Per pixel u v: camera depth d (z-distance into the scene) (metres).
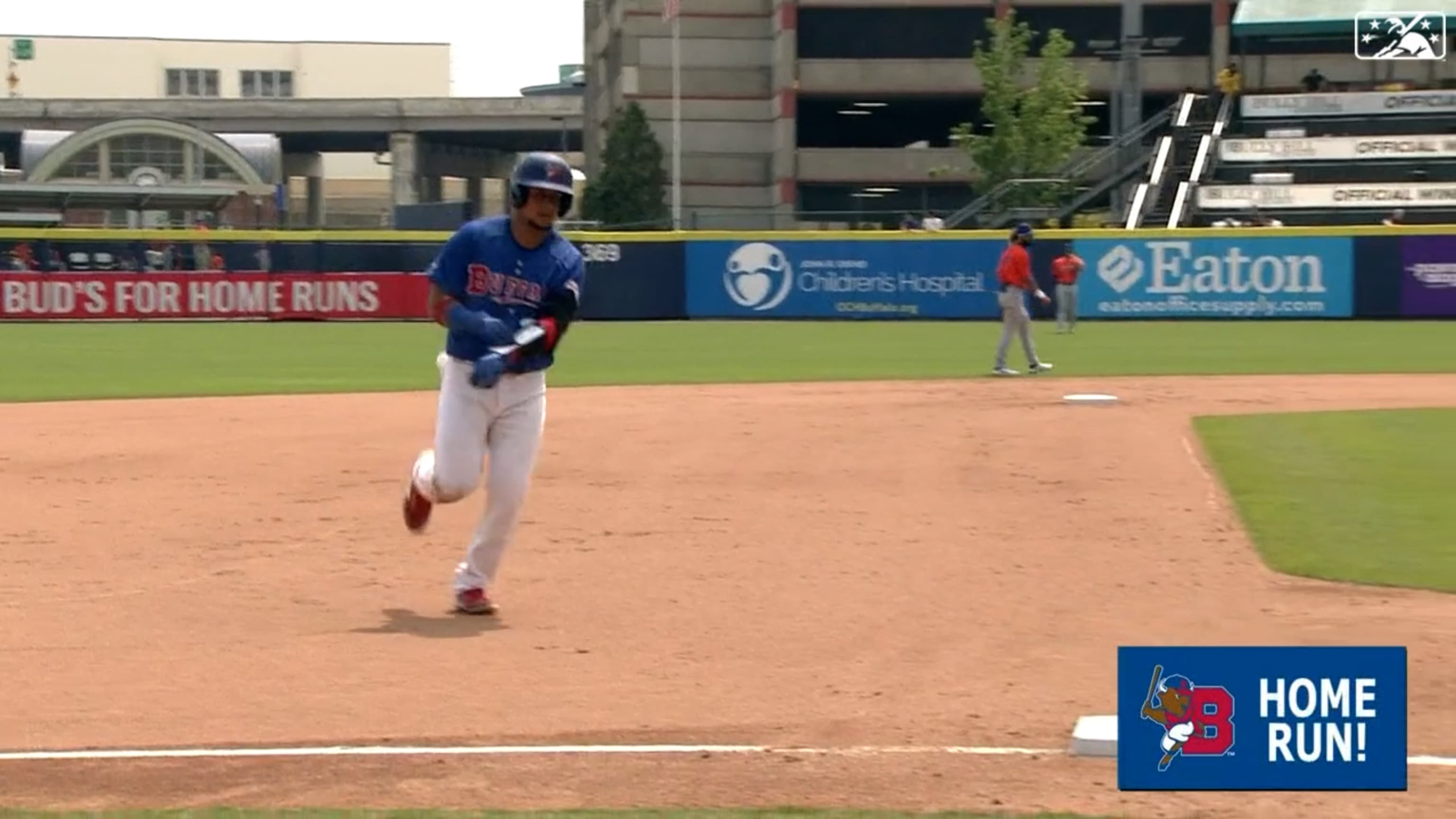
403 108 159.12
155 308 69.62
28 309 69.50
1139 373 41.47
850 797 10.01
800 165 113.31
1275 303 64.94
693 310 68.94
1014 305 40.62
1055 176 92.44
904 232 68.56
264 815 9.52
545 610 15.42
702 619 15.02
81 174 131.62
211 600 15.77
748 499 21.72
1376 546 18.09
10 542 18.70
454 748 11.05
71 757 10.84
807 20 113.62
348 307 70.00
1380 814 9.60
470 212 86.50
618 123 108.50
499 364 14.14
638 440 27.67
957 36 113.88
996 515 20.38
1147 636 14.20
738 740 11.27
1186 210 81.31
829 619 15.01
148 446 27.02
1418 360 45.62
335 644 14.06
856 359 47.38
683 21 115.38
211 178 132.12
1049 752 10.91
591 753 10.91
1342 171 85.62
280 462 25.17
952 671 13.14
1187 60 111.75
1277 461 24.55
